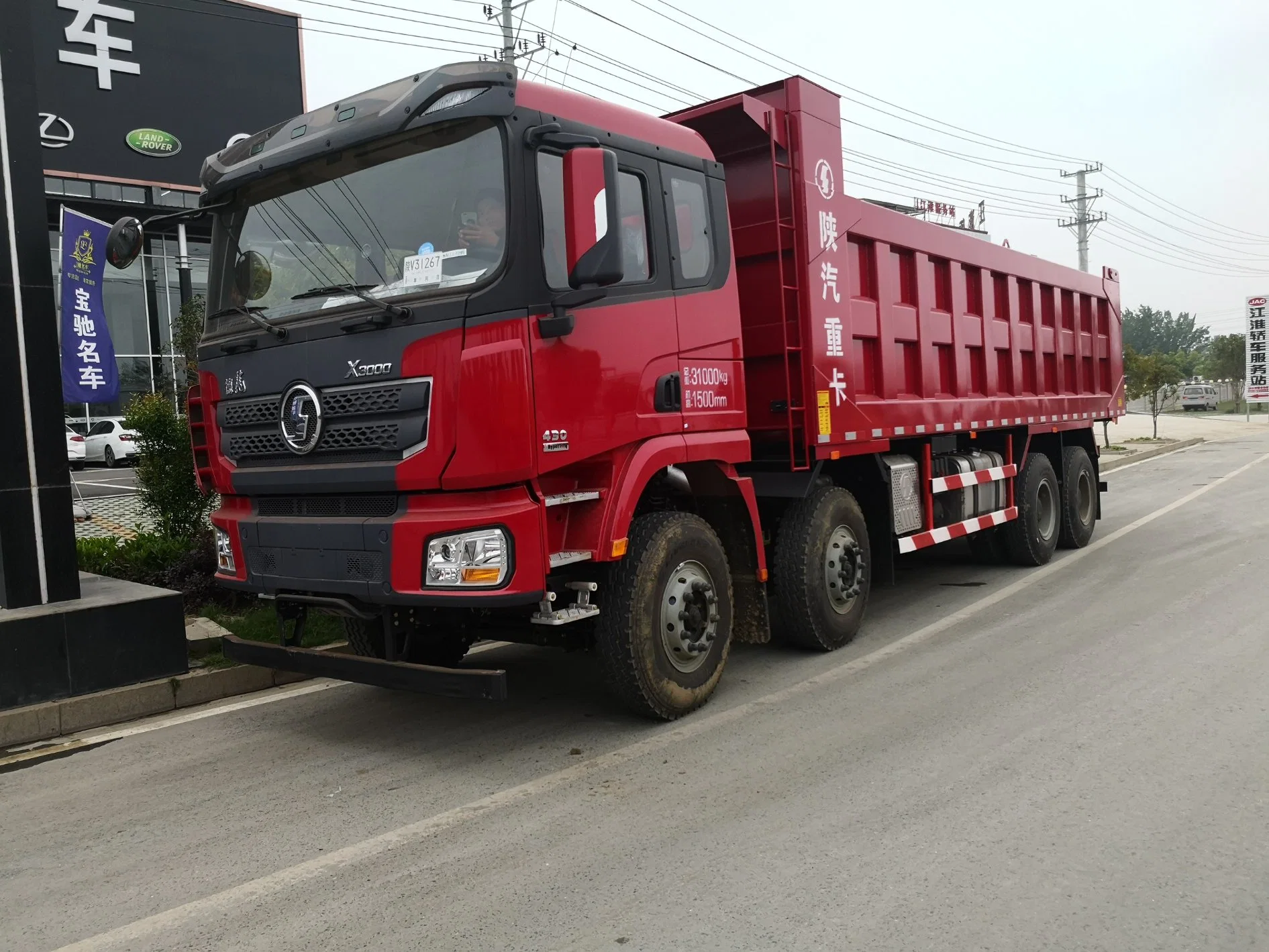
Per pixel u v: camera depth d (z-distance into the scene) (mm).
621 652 4828
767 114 5977
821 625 6324
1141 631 6531
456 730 5160
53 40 22422
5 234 5598
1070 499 10250
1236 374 62000
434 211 4414
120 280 28828
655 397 4969
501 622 5074
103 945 3080
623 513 4660
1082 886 3166
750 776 4281
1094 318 11492
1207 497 14312
